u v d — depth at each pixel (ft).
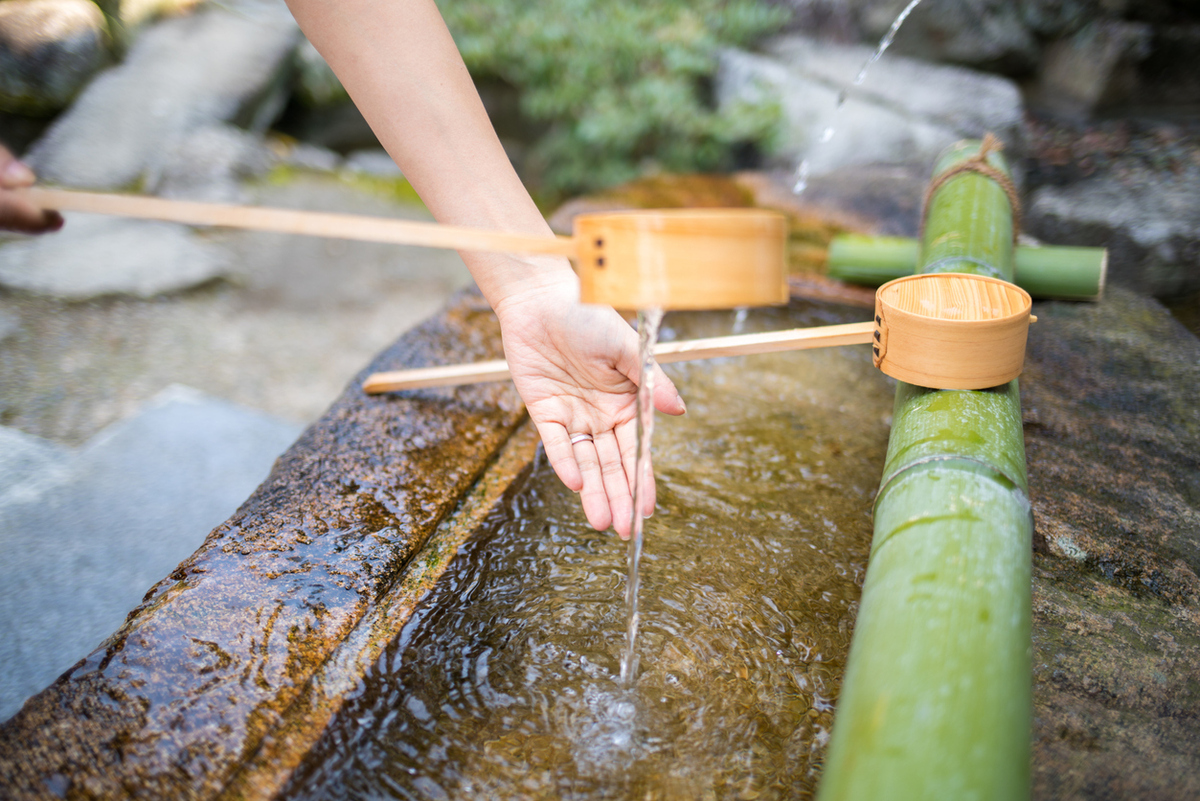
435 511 2.56
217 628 2.21
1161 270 4.69
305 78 9.13
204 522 3.84
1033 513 2.55
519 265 2.51
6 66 7.75
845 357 3.27
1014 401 2.41
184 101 8.13
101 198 1.81
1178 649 2.23
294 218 1.79
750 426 2.93
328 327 6.20
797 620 2.30
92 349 5.66
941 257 2.94
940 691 1.77
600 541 2.52
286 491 2.59
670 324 3.46
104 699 2.06
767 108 7.30
